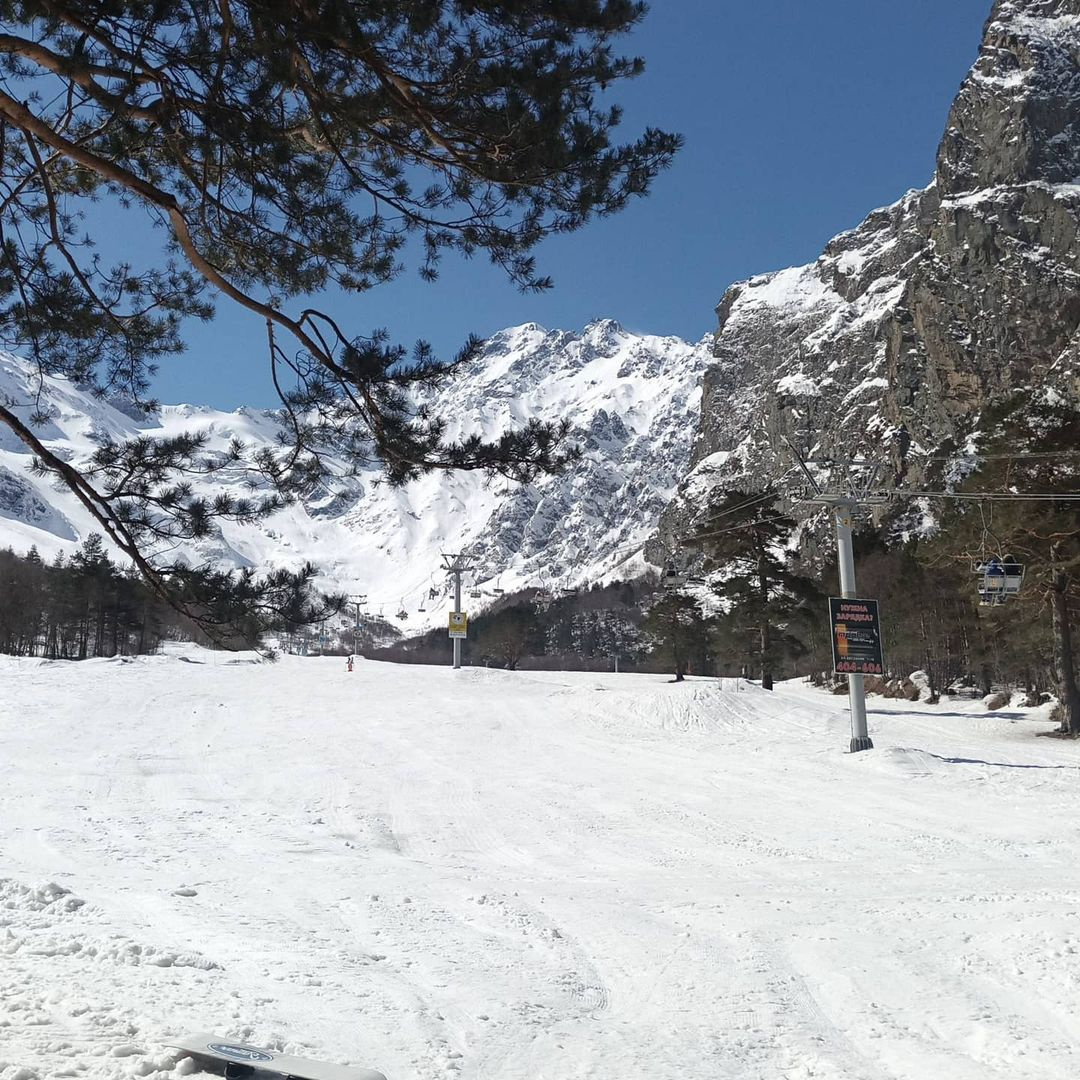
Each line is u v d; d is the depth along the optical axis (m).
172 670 64.12
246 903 11.93
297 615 7.55
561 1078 6.12
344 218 8.20
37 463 7.21
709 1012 8.05
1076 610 39.81
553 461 7.71
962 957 9.72
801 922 11.61
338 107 7.44
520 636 120.25
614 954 10.10
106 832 18.06
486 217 8.29
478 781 27.50
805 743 33.84
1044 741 35.47
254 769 29.92
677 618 69.06
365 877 14.53
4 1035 5.39
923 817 20.58
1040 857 16.06
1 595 102.06
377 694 53.31
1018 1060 6.83
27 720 40.53
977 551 36.75
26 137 7.21
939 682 65.12
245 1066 4.73
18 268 8.02
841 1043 7.30
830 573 74.06
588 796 24.78
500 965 9.41
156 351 9.14
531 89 7.22
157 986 7.24
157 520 7.43
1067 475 35.62
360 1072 4.62
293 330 7.50
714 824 20.62
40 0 6.28
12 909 10.29
